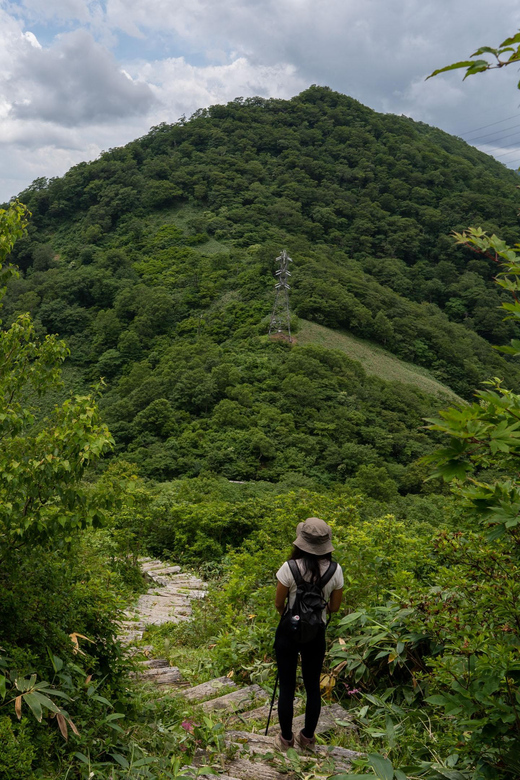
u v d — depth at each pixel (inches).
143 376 2549.2
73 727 95.4
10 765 80.4
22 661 101.1
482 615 121.3
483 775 99.3
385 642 158.6
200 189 4896.7
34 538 112.4
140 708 125.4
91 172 5172.2
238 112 6117.1
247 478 1793.8
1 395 125.6
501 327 3705.7
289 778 111.1
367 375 2556.6
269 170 5398.6
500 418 70.1
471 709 98.0
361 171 5374.0
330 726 140.1
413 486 1744.6
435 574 179.3
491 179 5516.7
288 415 2059.5
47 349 140.6
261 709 149.2
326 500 377.4
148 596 317.1
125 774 95.1
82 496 112.7
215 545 427.8
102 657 129.0
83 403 115.6
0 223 147.6
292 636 119.5
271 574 239.5
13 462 107.3
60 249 4675.2
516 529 88.1
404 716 140.1
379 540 211.8
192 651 209.2
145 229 4608.8
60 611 117.8
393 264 4195.4
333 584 122.6
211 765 111.7
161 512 460.4
